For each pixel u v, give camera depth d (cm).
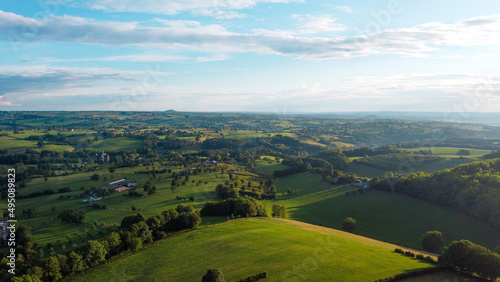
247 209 7738
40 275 4844
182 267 4862
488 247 7025
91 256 5322
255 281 4309
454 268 4819
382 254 5350
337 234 6600
